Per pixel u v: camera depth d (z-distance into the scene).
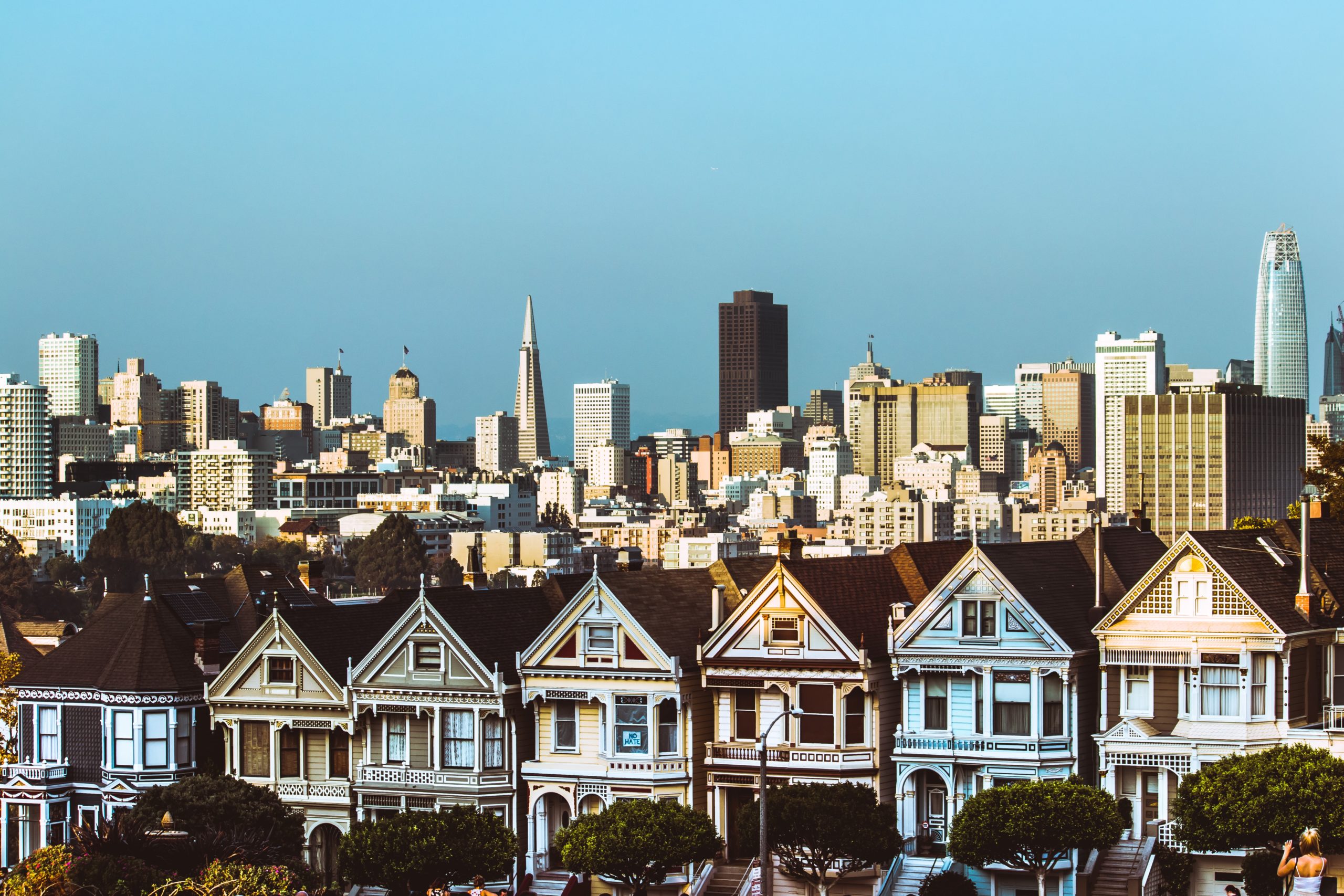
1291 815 106.00
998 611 118.69
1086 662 119.56
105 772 136.25
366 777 129.88
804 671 122.06
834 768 121.31
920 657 120.06
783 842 116.75
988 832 111.44
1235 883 115.62
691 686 125.06
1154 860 115.62
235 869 101.12
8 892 99.44
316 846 131.38
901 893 118.56
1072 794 110.69
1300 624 115.62
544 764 127.19
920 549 131.50
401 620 129.25
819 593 123.81
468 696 127.19
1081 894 114.50
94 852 102.38
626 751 125.38
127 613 140.88
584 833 117.88
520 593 136.00
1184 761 114.94
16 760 134.00
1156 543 132.38
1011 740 118.31
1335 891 104.44
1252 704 114.62
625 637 125.12
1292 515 139.62
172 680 136.62
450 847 118.12
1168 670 117.00
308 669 131.75
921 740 120.38
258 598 152.25
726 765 124.31
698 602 130.62
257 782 132.75
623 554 168.12
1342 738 112.50
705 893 122.88
